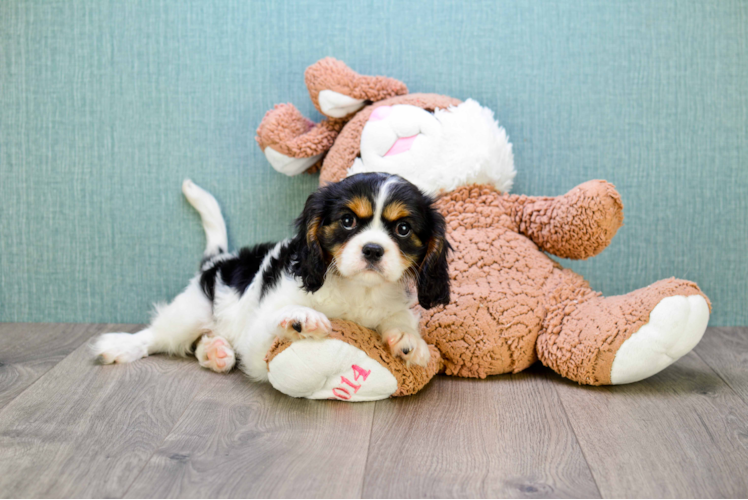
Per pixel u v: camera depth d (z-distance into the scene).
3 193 2.43
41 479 1.28
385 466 1.36
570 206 1.96
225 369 1.95
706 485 1.30
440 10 2.35
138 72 2.38
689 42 2.35
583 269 2.44
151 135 2.40
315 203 1.67
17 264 2.45
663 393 1.80
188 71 2.38
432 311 1.95
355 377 1.66
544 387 1.86
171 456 1.39
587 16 2.34
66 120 2.40
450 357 1.92
